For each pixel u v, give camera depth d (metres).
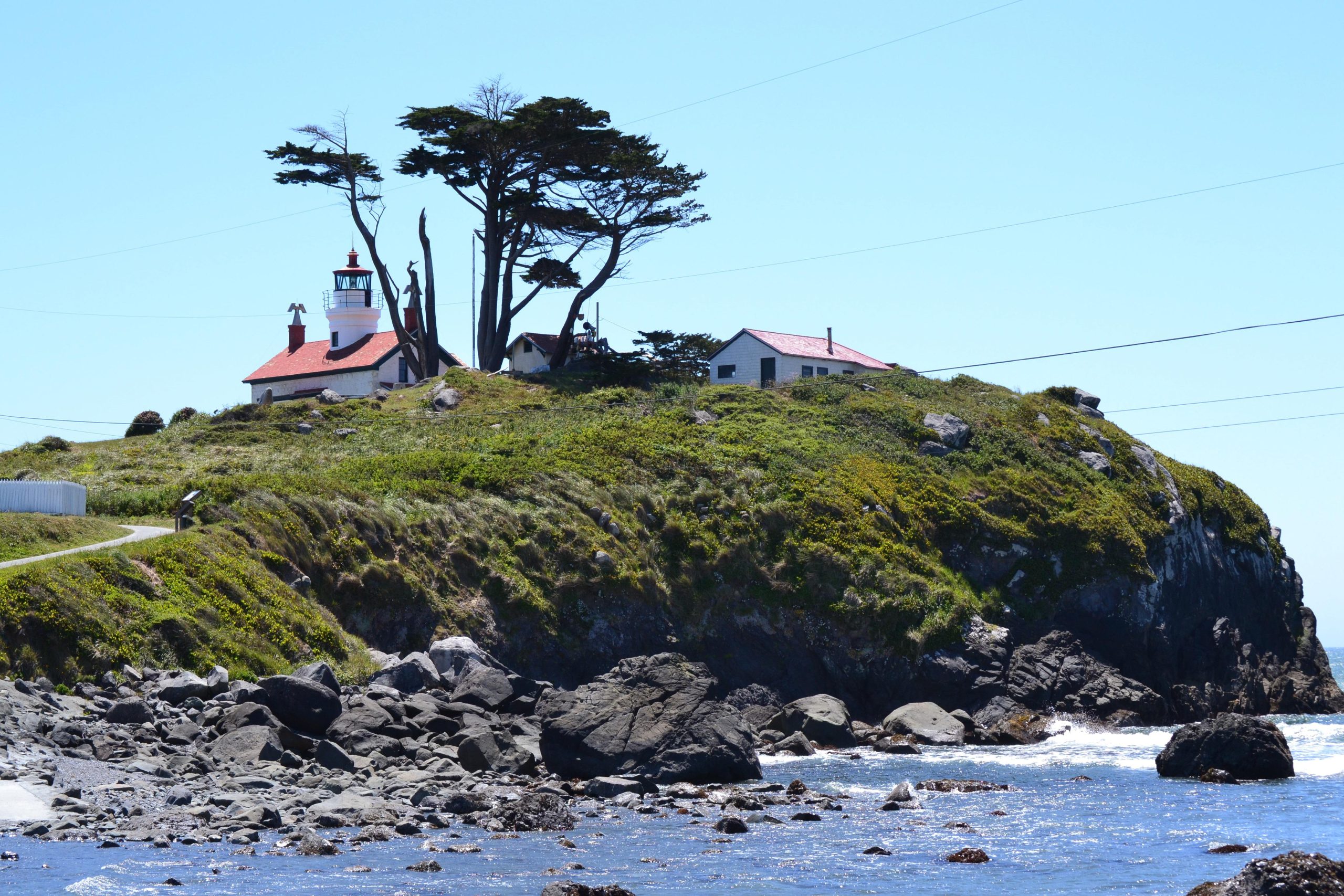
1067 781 48.84
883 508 87.38
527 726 53.31
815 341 127.62
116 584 58.16
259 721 45.88
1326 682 97.12
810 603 79.69
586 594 76.25
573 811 39.44
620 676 49.19
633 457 90.75
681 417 101.12
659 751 46.31
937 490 91.31
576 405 108.88
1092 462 99.94
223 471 91.50
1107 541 87.94
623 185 122.12
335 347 140.25
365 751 46.31
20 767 37.44
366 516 74.25
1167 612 89.19
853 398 107.88
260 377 140.62
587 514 82.12
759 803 41.59
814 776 50.47
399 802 39.03
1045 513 89.94
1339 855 33.66
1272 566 102.31
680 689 48.44
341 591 69.88
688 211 124.12
